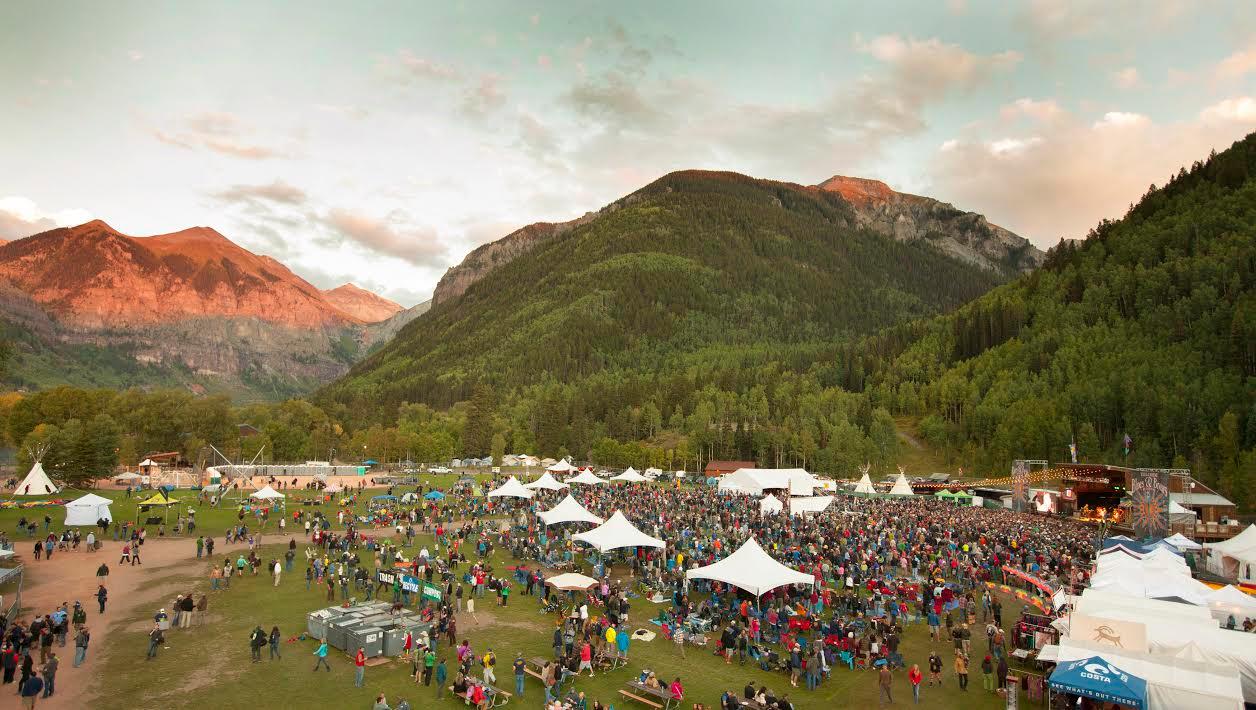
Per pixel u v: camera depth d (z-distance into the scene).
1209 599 33.19
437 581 43.31
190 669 28.14
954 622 37.28
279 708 24.58
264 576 44.09
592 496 80.38
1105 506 94.44
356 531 57.81
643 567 46.44
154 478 93.38
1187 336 140.50
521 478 118.44
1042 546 55.03
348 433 176.25
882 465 149.62
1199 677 22.33
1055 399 139.00
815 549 48.12
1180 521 74.00
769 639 33.06
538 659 28.38
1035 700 26.77
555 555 49.72
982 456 141.25
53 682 25.14
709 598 38.94
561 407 190.62
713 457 166.25
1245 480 92.75
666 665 30.09
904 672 29.86
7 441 116.81
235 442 123.88
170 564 46.59
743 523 60.97
